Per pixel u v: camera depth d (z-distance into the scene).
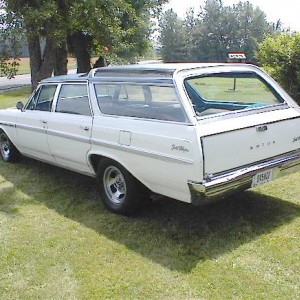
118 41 12.69
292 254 3.54
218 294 3.03
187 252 3.66
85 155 4.75
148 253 3.67
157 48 87.94
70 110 5.05
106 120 4.42
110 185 4.61
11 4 9.80
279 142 4.11
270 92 4.60
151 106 4.01
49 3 9.80
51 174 6.09
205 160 3.46
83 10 10.81
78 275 3.35
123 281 3.25
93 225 4.29
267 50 9.80
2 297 3.10
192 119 3.57
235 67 4.48
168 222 4.28
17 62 11.26
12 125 6.19
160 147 3.75
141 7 21.78
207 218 4.34
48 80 5.57
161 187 3.91
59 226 4.30
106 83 4.51
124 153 4.16
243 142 3.74
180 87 3.78
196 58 92.25
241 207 4.58
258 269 3.34
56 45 10.62
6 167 6.54
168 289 3.12
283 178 5.45
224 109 4.41
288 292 3.02
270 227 4.07
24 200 5.09
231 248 3.69
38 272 3.42
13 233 4.16
